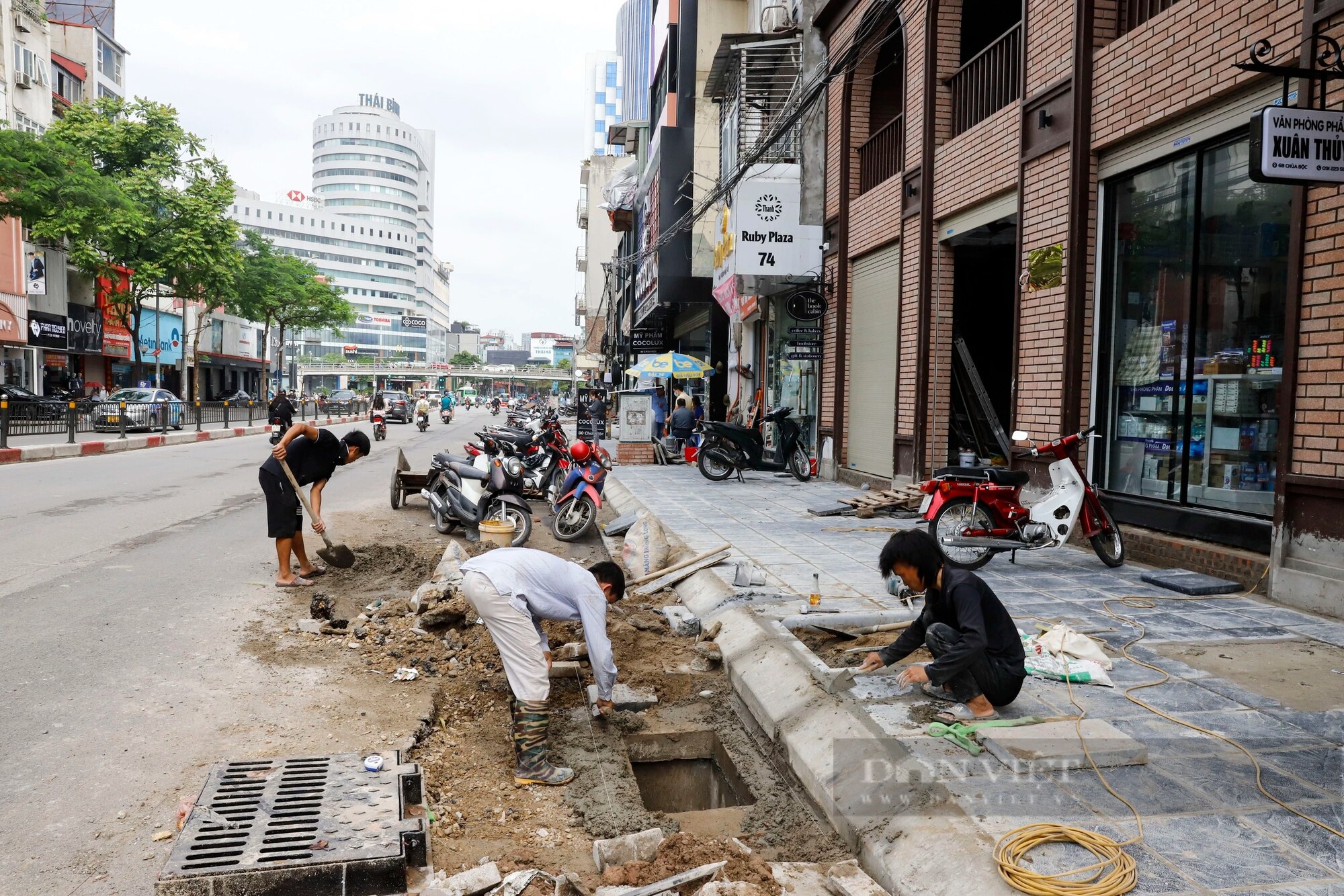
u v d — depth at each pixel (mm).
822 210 15180
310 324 52844
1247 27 6223
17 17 31375
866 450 13812
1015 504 7328
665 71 27641
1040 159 8766
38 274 30453
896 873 2865
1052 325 8523
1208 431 6980
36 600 6234
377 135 168750
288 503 6922
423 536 9773
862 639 5383
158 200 28953
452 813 3502
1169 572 6883
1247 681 4430
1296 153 4723
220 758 3809
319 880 2779
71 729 4074
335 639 5590
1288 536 5961
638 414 19172
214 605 6312
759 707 4527
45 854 3029
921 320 11531
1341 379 5531
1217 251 6836
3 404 17078
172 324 46438
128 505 11008
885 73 14422
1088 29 8016
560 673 5074
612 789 3795
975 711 3992
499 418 52750
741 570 6719
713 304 24938
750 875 2842
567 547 9578
